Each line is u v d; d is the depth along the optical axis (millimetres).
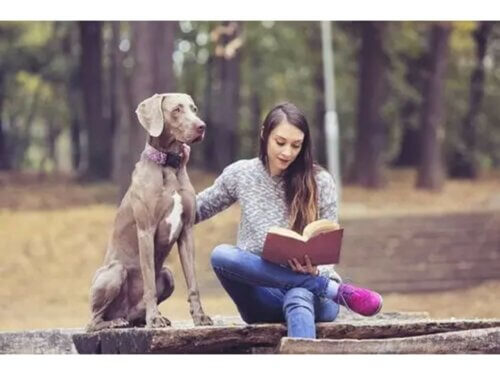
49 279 14695
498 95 29875
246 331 5098
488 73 29812
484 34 27516
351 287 5246
